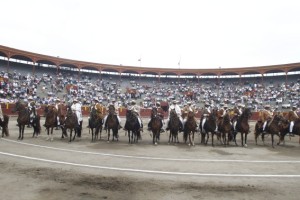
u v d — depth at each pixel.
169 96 53.78
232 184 7.23
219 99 52.09
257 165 9.78
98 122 15.95
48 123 15.01
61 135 18.03
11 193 6.16
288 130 16.12
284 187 7.02
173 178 7.70
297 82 52.50
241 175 8.20
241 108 17.72
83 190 6.48
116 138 17.45
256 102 48.28
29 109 15.57
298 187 7.04
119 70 58.69
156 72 60.69
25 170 8.24
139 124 15.38
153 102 48.22
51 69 53.53
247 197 6.20
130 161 10.00
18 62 49.44
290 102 45.41
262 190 6.74
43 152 11.39
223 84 59.75
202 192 6.50
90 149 12.59
